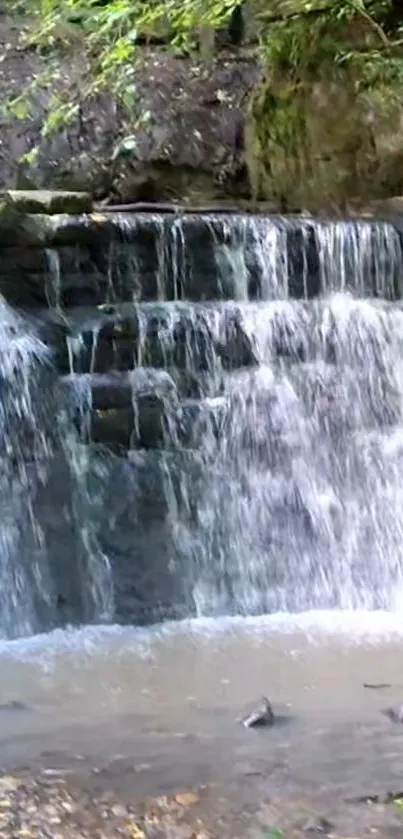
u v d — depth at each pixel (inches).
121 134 374.0
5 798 132.7
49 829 124.0
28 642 228.5
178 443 259.9
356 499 267.3
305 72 352.8
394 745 154.3
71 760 148.0
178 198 375.2
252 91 376.5
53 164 369.7
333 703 176.4
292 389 269.3
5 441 247.0
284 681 190.5
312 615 251.0
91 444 253.3
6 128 371.2
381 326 275.4
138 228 264.7
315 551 263.1
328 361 272.7
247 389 266.5
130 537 252.7
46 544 246.7
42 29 335.9
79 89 357.7
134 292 265.0
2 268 252.5
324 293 277.3
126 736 159.8
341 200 344.5
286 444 266.7
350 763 146.8
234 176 375.9
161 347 261.9
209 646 219.9
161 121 375.9
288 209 353.7
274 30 360.5
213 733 161.0
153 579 252.1
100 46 343.0
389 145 337.7
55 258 257.3
